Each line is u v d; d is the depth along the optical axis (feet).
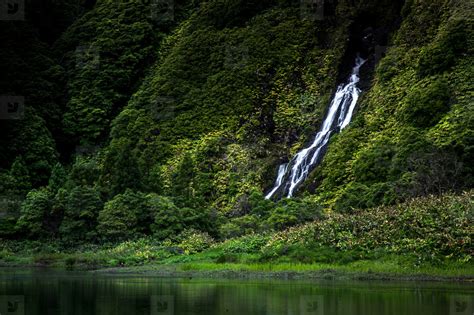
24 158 218.59
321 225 108.78
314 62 228.02
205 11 269.44
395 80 187.62
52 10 298.76
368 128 177.99
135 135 227.61
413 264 88.94
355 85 212.23
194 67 244.63
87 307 54.19
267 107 216.74
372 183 151.84
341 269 92.17
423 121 161.17
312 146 196.24
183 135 216.74
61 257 129.29
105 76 258.57
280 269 97.14
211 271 100.73
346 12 236.22
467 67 168.25
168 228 135.95
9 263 128.57
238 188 185.57
